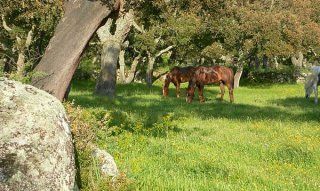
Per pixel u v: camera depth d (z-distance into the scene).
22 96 4.91
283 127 17.39
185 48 54.19
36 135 4.65
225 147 12.70
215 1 27.58
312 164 10.90
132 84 47.72
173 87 47.94
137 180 7.77
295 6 64.69
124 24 30.80
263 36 51.72
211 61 67.62
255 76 63.56
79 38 9.83
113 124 14.66
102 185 6.28
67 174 4.74
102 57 31.28
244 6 57.47
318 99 34.28
